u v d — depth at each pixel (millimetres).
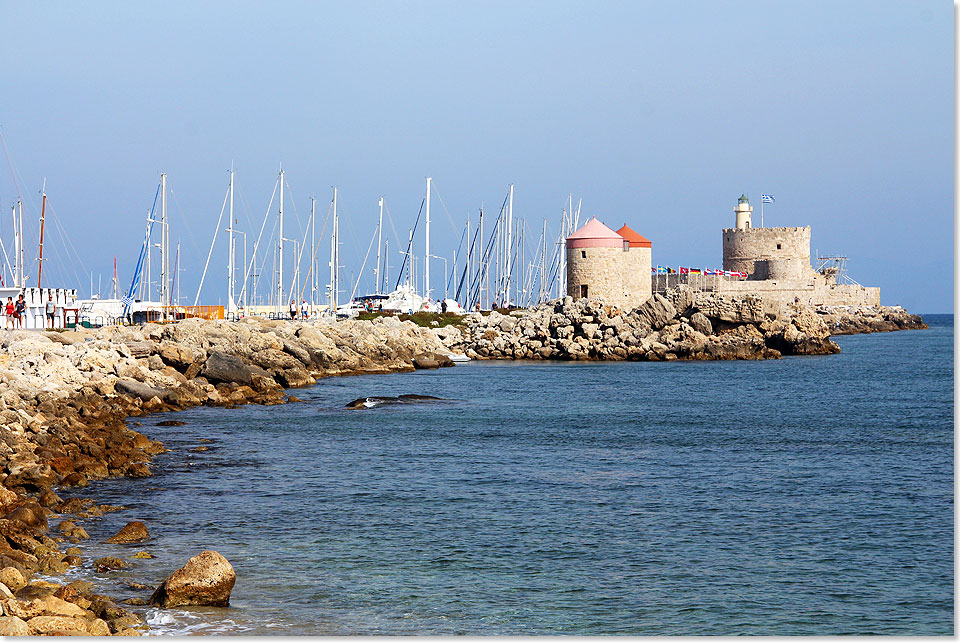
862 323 146875
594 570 22516
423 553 23641
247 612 19406
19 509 24125
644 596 20875
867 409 53500
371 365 75312
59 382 45938
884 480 32781
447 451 37969
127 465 32125
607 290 98250
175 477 31859
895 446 40219
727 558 23500
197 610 19375
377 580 21578
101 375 49156
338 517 26938
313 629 18656
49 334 57906
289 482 31453
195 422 44812
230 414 47969
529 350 90000
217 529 25391
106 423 40188
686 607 20234
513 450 38406
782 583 21750
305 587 21000
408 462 35344
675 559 23422
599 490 30891
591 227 99375
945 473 34031
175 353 55875
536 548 24188
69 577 21047
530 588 21234
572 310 91812
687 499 29703
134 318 81938
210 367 55438
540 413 50250
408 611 19766
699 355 89000
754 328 94250
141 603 19562
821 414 51094
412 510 27891
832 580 21969
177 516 26672
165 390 49969
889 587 21531
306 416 47531
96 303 81062
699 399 58031
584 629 19031
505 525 26328
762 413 51250
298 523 26203
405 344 82438
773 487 31531
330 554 23422
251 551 23531
